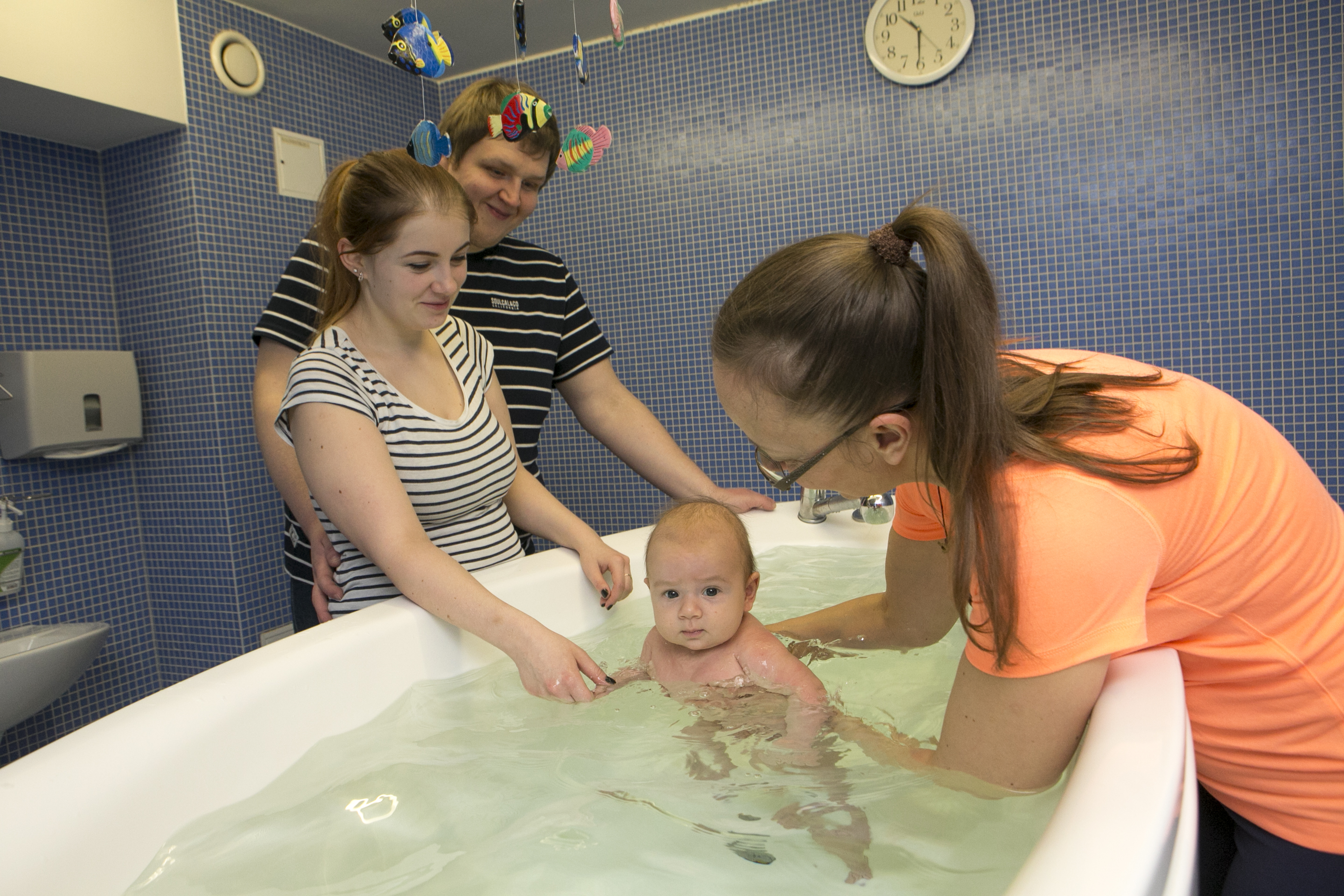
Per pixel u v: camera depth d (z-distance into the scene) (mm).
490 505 1271
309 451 1012
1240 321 2455
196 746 767
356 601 1193
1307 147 2336
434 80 3355
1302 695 664
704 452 3113
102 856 649
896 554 1055
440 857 696
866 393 629
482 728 942
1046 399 657
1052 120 2574
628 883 649
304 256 1360
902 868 642
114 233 2572
